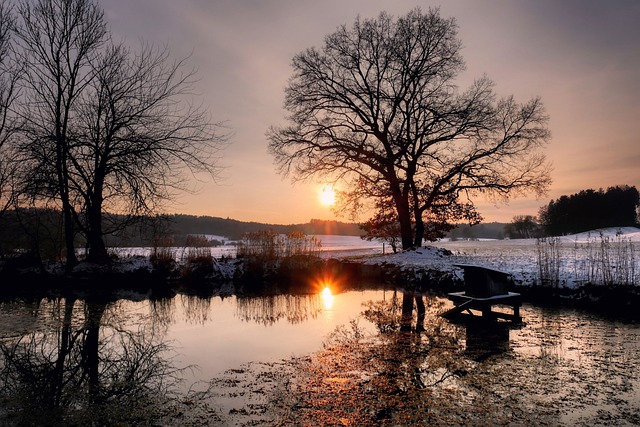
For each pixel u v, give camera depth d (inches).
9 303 516.4
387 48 932.0
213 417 197.0
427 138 954.1
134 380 249.6
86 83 666.2
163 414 201.9
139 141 661.9
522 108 877.2
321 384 237.6
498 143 898.1
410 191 1034.7
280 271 736.3
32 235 662.5
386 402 211.2
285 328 382.9
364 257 907.4
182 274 712.4
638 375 248.1
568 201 3956.7
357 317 429.1
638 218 3905.0
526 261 721.6
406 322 401.1
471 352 297.9
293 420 192.5
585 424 185.8
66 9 648.4
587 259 698.2
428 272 666.2
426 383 237.5
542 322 392.2
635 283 478.3
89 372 267.3
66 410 209.0
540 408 202.4
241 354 299.7
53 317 431.8
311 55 973.2
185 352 306.8
